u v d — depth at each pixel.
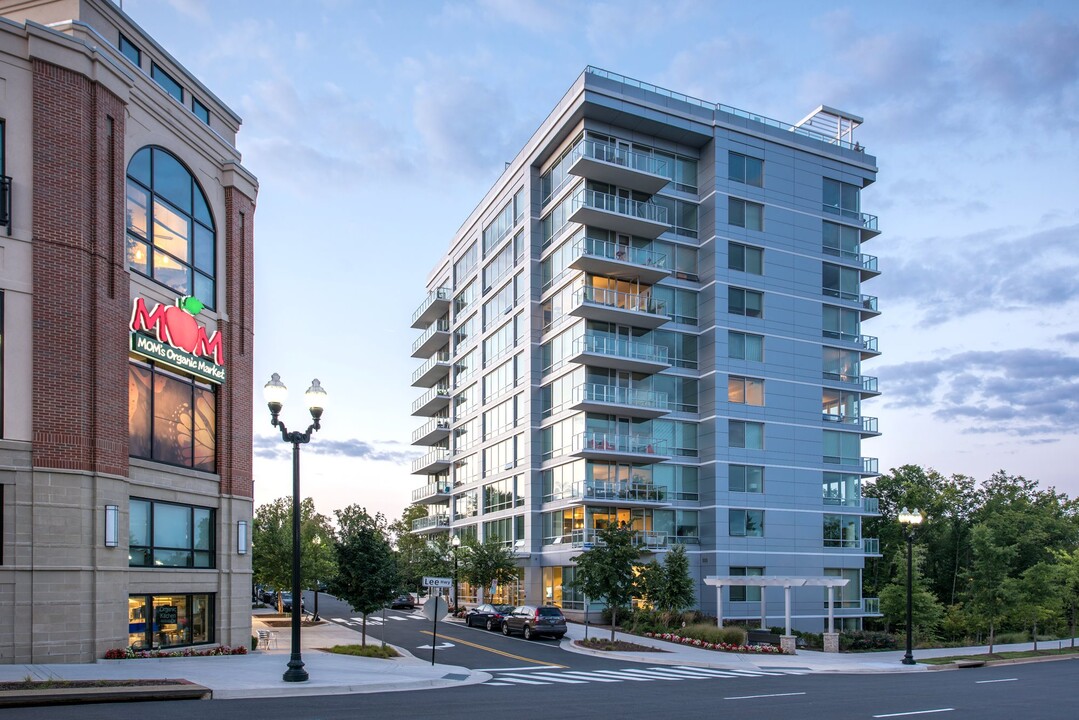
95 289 21.22
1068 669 29.41
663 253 51.25
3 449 19.36
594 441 47.16
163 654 21.95
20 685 15.43
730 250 51.22
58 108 20.97
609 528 35.22
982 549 38.31
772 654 32.59
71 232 20.81
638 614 42.62
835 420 53.47
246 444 27.55
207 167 27.09
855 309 55.22
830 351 54.16
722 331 50.16
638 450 48.22
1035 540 68.19
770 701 17.41
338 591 27.59
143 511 22.91
